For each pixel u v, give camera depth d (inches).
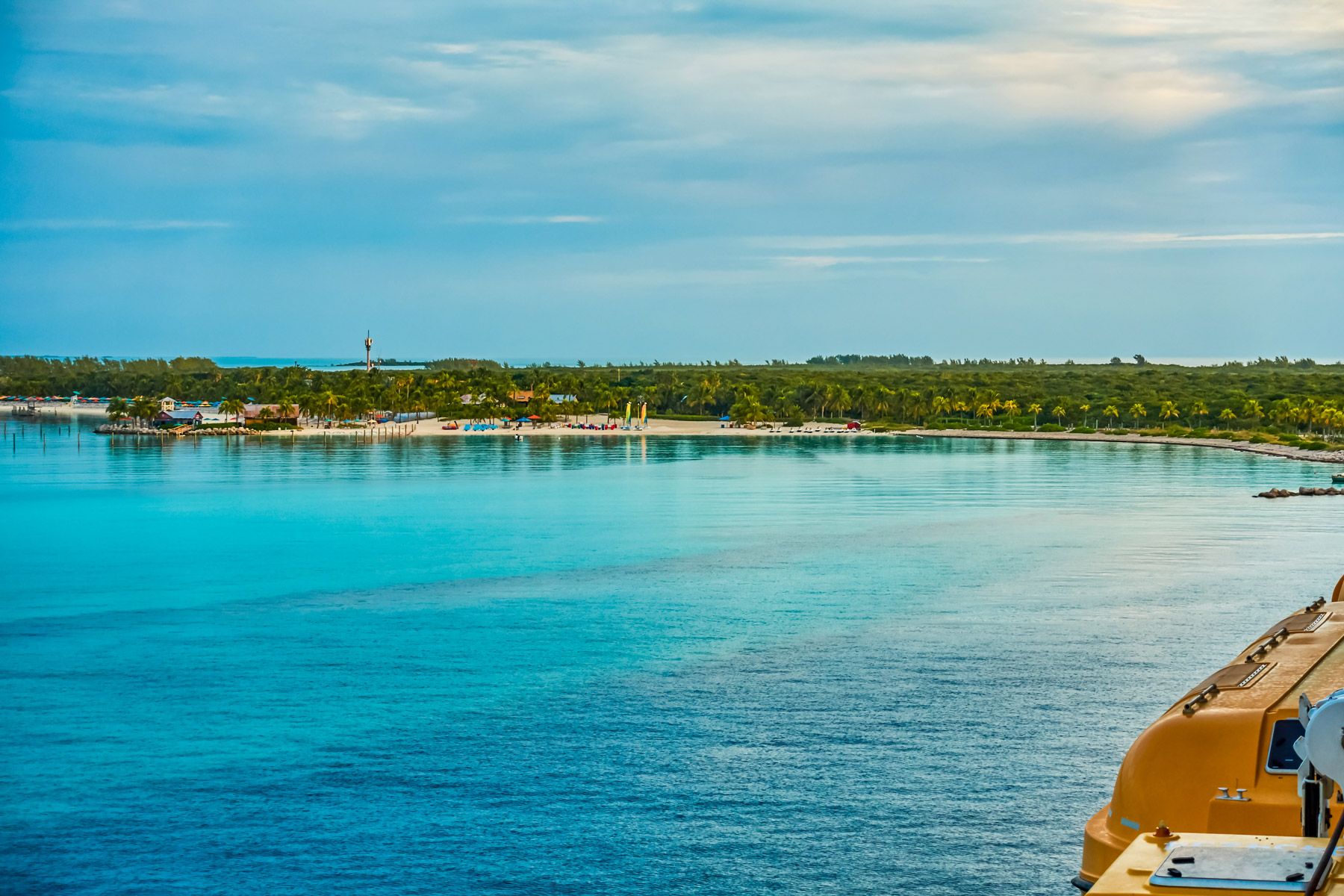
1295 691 711.7
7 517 5575.8
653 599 3068.4
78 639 2591.0
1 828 1378.0
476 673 2176.4
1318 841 479.8
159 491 7047.2
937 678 2080.5
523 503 6136.8
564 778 1533.0
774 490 6845.5
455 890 1199.6
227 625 2760.8
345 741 1723.7
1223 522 4980.3
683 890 1190.3
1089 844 698.8
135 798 1481.3
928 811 1395.2
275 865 1263.5
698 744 1684.3
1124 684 2025.1
